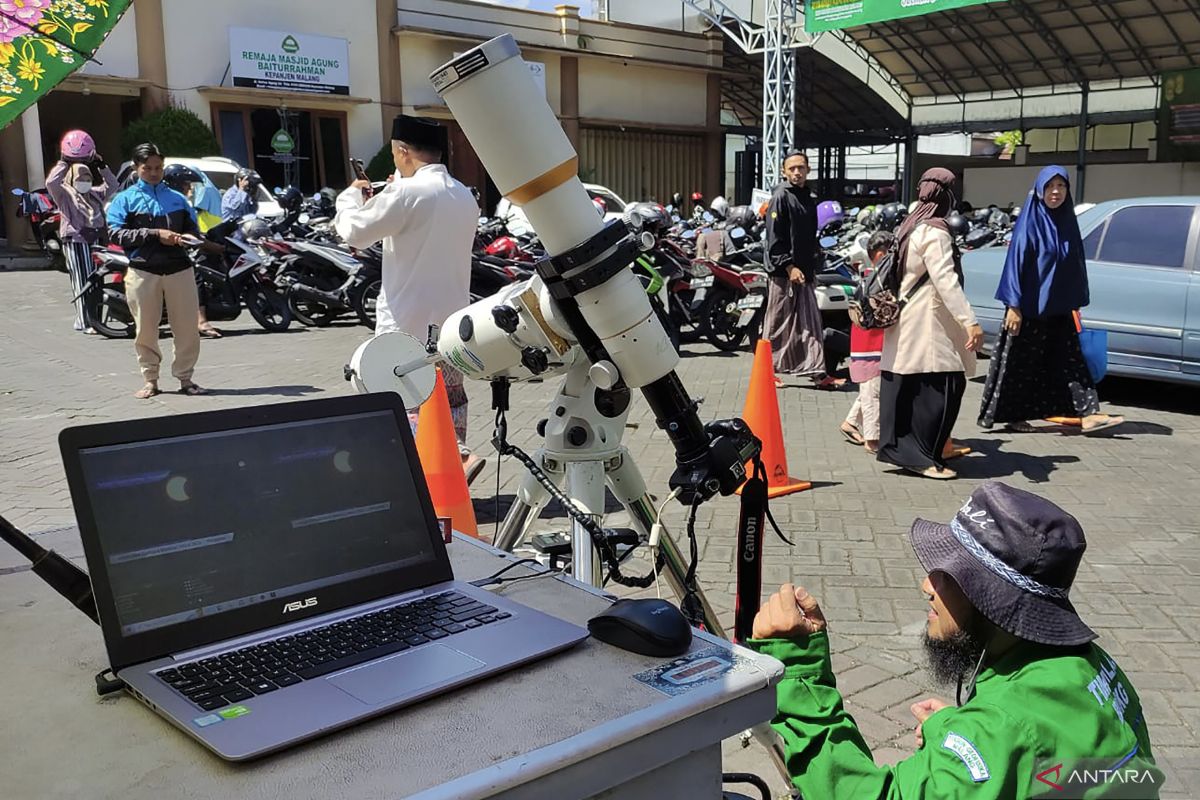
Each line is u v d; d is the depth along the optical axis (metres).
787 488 5.60
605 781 1.30
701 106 28.30
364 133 21.92
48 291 14.73
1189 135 24.45
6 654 1.58
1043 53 25.19
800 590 1.95
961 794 1.47
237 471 1.62
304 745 1.27
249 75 20.03
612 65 26.06
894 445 5.95
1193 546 4.70
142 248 7.70
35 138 19.11
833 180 35.28
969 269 8.74
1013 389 6.88
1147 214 7.71
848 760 1.75
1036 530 1.61
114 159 21.28
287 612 1.59
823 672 1.88
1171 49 23.50
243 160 20.41
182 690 1.38
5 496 5.39
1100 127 29.11
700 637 1.60
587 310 1.79
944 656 1.72
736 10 27.44
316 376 8.88
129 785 1.19
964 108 29.30
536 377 2.46
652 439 6.75
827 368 8.86
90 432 1.50
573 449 2.49
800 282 8.16
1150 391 8.53
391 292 4.63
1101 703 1.53
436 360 2.71
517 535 2.69
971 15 23.22
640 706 1.36
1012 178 30.62
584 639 1.56
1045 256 6.56
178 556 1.53
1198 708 3.22
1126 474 5.97
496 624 1.60
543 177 1.67
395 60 22.12
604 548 2.09
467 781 1.17
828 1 19.61
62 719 1.36
